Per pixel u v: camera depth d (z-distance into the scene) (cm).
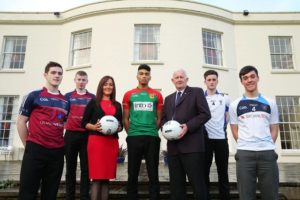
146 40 1171
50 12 1286
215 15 1227
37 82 1237
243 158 315
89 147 371
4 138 1198
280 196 438
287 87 1229
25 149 307
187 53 1142
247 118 323
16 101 1231
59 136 324
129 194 361
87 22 1203
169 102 385
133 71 1114
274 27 1291
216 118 435
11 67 1277
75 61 1226
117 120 378
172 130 345
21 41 1301
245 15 1291
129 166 371
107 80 396
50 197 311
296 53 1274
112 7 1167
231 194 427
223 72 1191
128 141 380
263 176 309
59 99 334
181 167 357
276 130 324
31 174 299
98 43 1159
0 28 1289
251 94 334
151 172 368
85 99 458
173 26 1158
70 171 416
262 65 1251
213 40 1236
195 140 349
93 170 361
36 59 1257
